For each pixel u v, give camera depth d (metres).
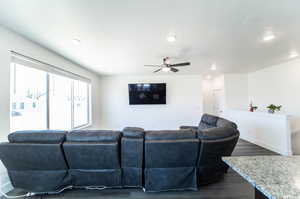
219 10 1.77
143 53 3.29
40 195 2.08
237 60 3.96
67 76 3.75
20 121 2.60
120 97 6.00
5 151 1.84
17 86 2.53
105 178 2.08
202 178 2.20
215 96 6.66
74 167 2.04
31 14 1.82
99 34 2.37
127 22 2.02
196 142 1.95
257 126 4.20
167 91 5.95
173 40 2.50
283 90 4.34
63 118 3.87
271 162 1.01
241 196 2.03
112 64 4.21
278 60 4.00
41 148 1.84
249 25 2.13
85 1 1.58
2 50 2.12
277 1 1.63
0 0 1.55
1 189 2.09
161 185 2.09
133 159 2.02
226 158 1.10
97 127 5.76
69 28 2.17
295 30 2.29
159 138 1.97
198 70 5.19
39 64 2.80
